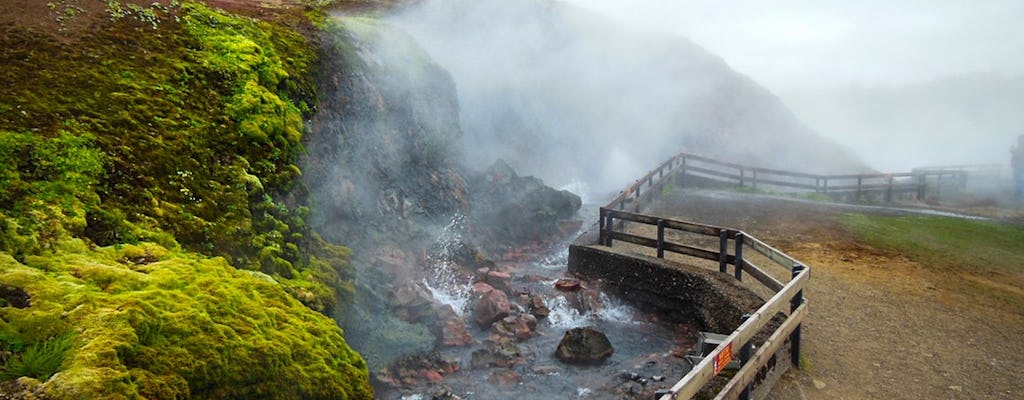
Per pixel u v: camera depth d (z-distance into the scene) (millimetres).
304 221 7926
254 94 8172
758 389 6293
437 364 7582
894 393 6852
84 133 5965
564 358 8062
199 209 6152
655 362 8156
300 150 8672
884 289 10750
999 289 10969
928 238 15117
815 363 7543
